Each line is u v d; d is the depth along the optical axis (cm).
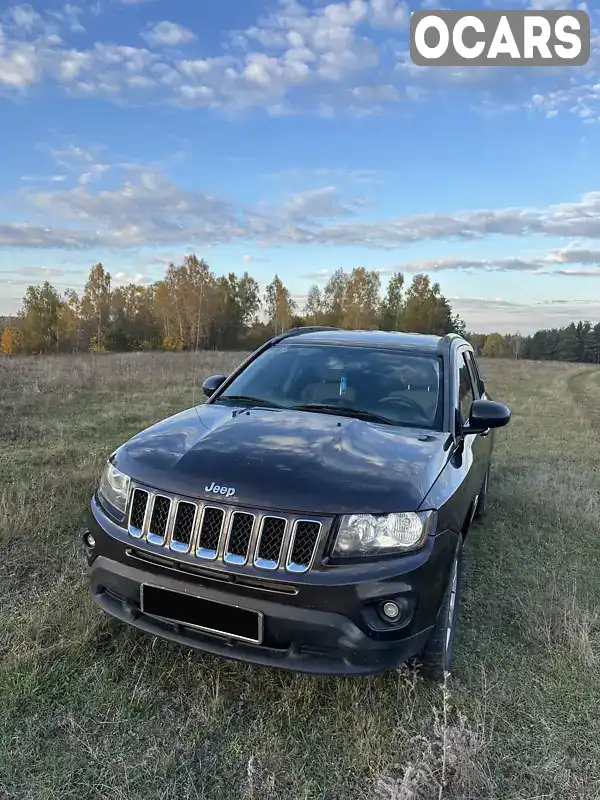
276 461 261
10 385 1173
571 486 664
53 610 329
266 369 411
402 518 243
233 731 251
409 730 258
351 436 299
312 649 235
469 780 229
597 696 291
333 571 231
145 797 215
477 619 363
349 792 224
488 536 511
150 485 259
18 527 434
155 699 266
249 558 236
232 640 241
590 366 4753
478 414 354
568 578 434
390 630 238
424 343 428
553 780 235
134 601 261
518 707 280
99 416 916
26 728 243
